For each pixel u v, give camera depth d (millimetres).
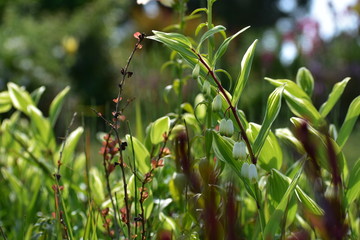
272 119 1212
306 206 1234
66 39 5977
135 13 10406
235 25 15859
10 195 1782
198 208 1289
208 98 1257
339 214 1201
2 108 1860
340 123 5223
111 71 7488
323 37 5699
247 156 1215
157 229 1389
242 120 1277
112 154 1379
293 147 1368
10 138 1884
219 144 1227
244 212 1459
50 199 1566
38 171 1752
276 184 1261
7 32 5285
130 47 8234
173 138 1412
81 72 7410
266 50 6711
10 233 1627
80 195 1705
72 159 1779
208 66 1227
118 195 1468
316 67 5641
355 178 1272
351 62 6113
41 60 5055
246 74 1237
